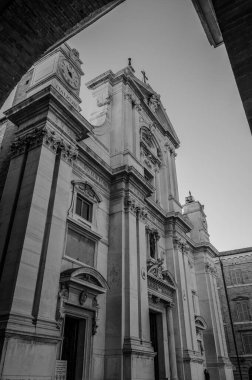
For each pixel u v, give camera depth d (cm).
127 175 1833
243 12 456
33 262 1079
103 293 1430
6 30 653
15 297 981
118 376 1330
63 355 1268
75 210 1511
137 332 1491
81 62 1714
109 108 2178
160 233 2272
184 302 2123
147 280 1825
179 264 2227
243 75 416
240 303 3747
